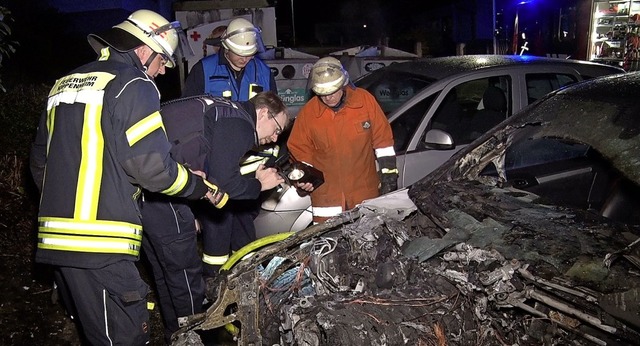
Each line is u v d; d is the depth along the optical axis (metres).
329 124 3.78
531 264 2.33
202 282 3.56
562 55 15.49
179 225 3.29
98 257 2.60
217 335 3.62
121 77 2.64
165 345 3.74
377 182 4.07
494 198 2.98
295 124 3.95
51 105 2.74
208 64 4.26
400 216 2.95
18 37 9.88
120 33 2.78
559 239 2.48
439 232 2.93
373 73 5.59
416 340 2.27
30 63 9.99
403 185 4.52
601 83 3.25
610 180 3.56
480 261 2.41
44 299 4.23
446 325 2.33
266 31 10.98
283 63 7.88
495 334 2.34
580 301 2.18
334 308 2.36
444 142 4.18
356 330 2.24
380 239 2.76
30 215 5.43
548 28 16.47
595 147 2.81
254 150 3.92
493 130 3.37
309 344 2.25
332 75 3.54
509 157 3.85
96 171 2.59
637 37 12.63
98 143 2.59
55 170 2.63
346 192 3.93
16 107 6.70
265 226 4.27
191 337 2.51
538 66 5.18
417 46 13.77
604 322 2.12
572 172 3.78
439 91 4.77
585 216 2.71
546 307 2.38
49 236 2.62
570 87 3.36
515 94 4.98
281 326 2.47
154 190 2.69
